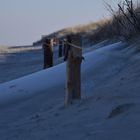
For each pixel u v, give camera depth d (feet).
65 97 38.60
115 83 40.55
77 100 38.14
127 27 59.77
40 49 167.43
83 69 50.93
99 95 37.47
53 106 40.19
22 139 31.19
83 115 32.58
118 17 62.69
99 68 49.96
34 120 36.45
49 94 44.91
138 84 36.70
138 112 28.96
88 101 36.63
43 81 50.19
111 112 30.19
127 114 29.07
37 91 47.06
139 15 57.26
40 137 30.32
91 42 105.81
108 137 26.55
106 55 53.72
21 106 43.01
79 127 30.01
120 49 57.31
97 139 26.76
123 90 35.86
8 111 42.14
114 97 34.35
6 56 141.28
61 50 90.99
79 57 38.86
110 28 85.10
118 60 50.90
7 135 33.47
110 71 47.80
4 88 52.13
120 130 27.04
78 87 38.60
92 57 55.16
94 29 136.05
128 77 40.96
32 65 97.91
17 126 35.81
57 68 54.44
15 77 78.74
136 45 54.80
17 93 47.93
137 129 26.48
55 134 29.96
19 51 165.78
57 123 32.94
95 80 46.34
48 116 36.24
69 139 28.22
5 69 95.14
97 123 29.73
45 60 72.64
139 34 57.41
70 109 36.01
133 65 45.96
